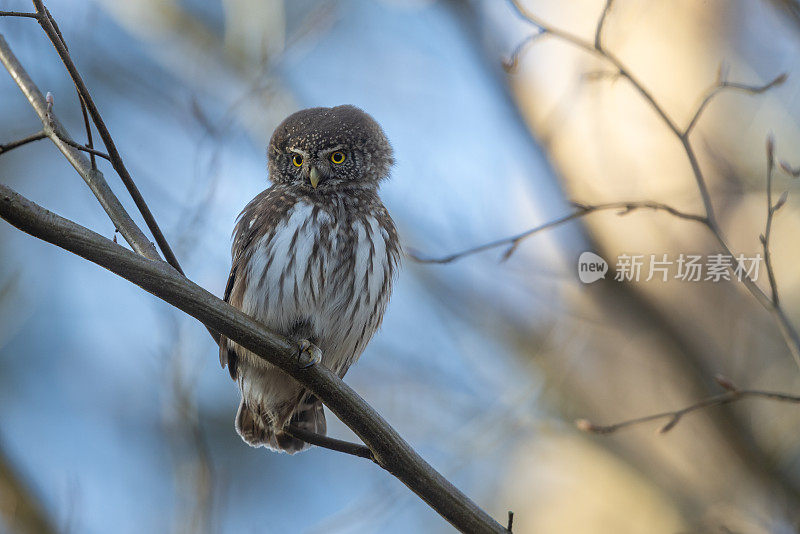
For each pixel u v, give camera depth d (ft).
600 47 25.08
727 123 42.68
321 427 28.58
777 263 40.88
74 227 19.21
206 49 47.85
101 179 22.91
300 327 26.27
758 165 40.47
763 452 40.81
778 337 41.27
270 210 27.02
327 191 27.73
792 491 39.58
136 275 19.79
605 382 44.32
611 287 43.57
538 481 46.50
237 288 26.86
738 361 41.96
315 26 44.19
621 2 44.06
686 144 24.04
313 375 21.26
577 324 43.29
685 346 42.60
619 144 44.34
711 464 42.27
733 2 44.42
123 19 49.85
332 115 28.84
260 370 26.89
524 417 42.19
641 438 43.80
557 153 45.62
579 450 45.16
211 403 45.32
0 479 39.01
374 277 26.81
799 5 35.01
